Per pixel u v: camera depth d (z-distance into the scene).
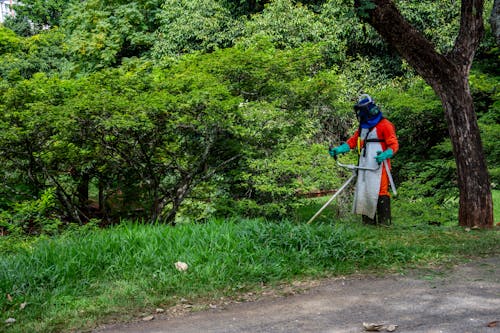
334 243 6.55
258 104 10.29
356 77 17.56
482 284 5.36
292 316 4.66
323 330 4.28
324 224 8.18
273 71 11.01
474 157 8.89
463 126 8.88
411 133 13.12
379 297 5.08
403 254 6.42
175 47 19.66
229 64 10.75
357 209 8.20
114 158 10.15
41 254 6.00
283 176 10.28
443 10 18.27
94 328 4.57
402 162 13.11
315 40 16.86
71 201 10.34
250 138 10.23
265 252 6.21
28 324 4.65
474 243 7.12
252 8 20.59
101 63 21.30
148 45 22.53
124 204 11.09
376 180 8.05
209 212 10.27
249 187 10.47
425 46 8.70
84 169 10.59
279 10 17.30
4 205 10.29
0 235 8.84
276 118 10.54
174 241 6.50
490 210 8.92
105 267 5.95
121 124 8.57
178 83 9.88
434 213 11.47
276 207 9.95
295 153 10.18
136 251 6.25
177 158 10.34
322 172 10.24
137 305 5.04
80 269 5.78
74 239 6.83
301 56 11.22
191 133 9.91
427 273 5.85
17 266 5.66
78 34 21.36
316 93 11.05
